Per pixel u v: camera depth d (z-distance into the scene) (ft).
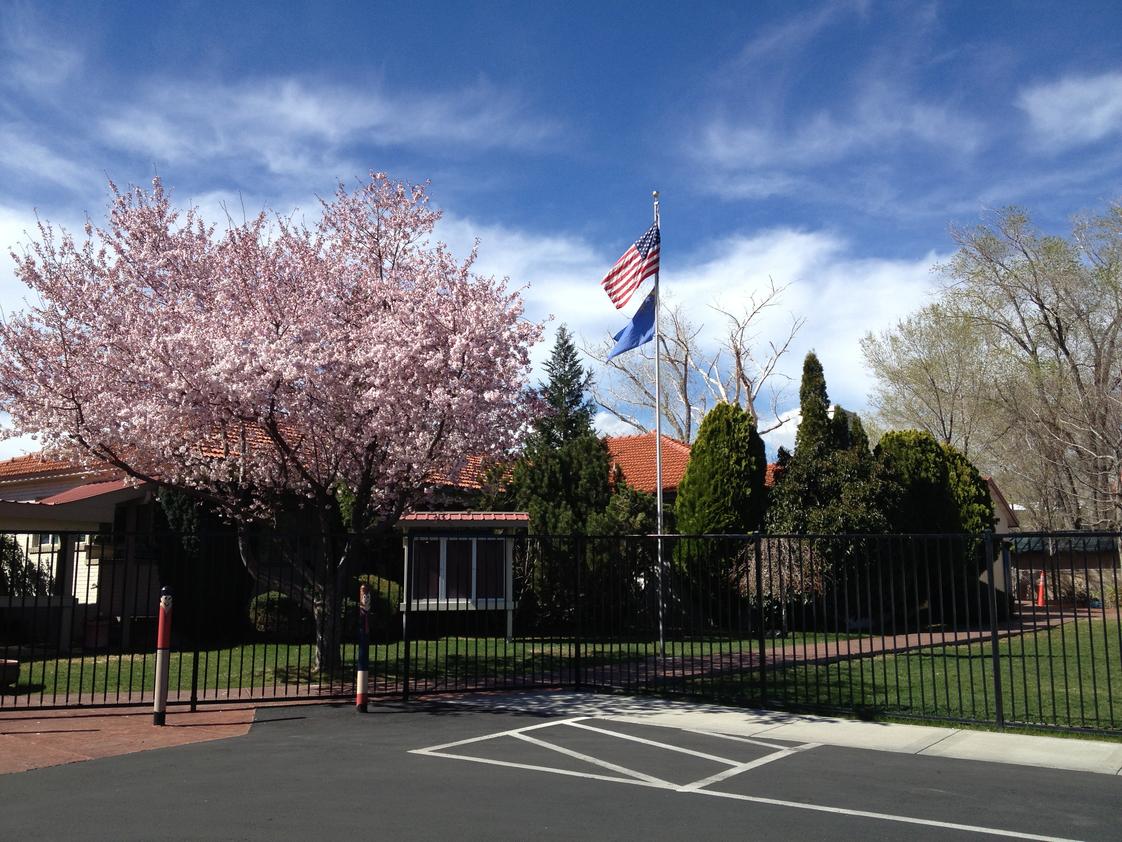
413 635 65.00
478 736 31.78
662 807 22.43
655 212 60.54
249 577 60.39
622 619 49.11
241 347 40.60
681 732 32.89
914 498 77.71
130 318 43.83
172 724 33.76
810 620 67.72
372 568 66.33
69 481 69.15
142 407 40.91
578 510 73.77
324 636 45.06
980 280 120.78
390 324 42.96
